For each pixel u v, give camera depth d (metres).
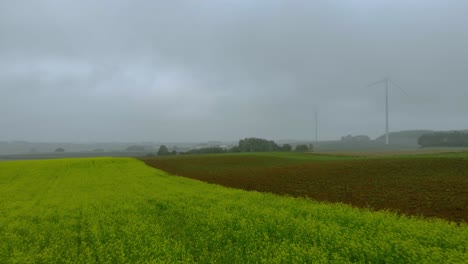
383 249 7.51
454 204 14.82
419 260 7.02
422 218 11.76
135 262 7.43
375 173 28.81
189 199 16.33
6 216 13.68
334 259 7.36
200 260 7.80
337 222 10.92
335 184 23.36
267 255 7.89
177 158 56.69
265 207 13.55
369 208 14.62
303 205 14.05
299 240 8.98
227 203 14.48
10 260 7.70
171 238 9.39
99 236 9.56
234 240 9.52
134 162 45.84
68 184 24.77
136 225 10.55
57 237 9.83
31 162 44.72
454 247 8.01
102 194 19.05
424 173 27.19
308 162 45.16
